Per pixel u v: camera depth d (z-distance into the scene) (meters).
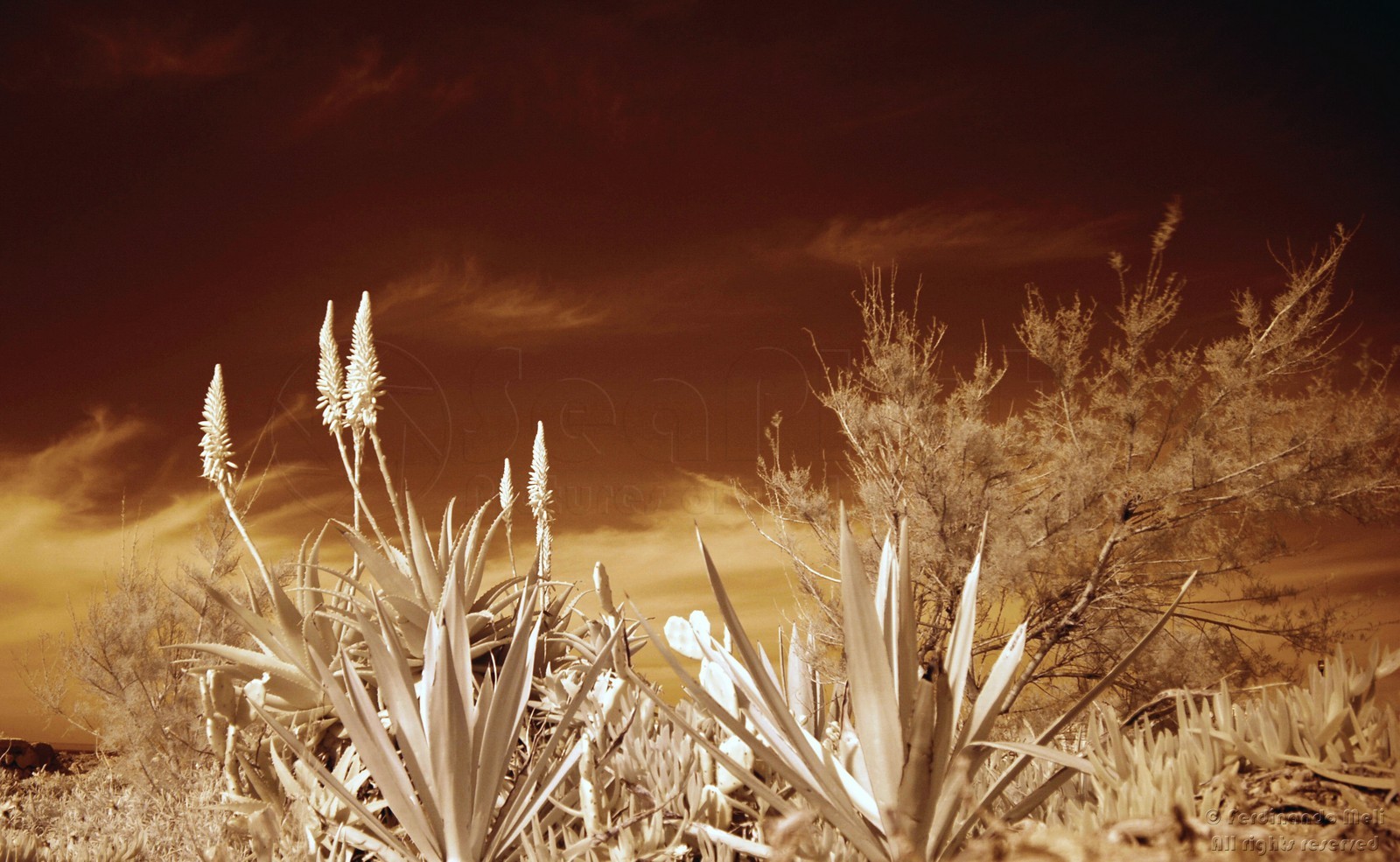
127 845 3.64
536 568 3.96
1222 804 1.90
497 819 2.62
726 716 2.07
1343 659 2.20
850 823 2.02
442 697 2.33
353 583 3.46
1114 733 2.19
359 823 3.04
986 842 1.49
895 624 2.08
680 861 2.52
